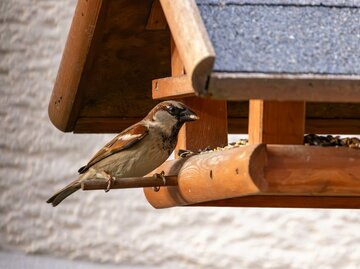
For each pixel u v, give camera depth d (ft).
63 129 30.42
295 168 20.53
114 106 30.04
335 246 37.50
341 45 20.08
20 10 39.75
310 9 21.11
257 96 19.02
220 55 19.40
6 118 39.93
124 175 27.17
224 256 37.96
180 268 38.40
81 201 39.34
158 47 27.32
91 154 39.55
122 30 26.30
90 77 28.40
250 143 22.84
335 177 20.74
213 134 27.17
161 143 26.81
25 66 39.81
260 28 20.33
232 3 21.02
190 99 27.27
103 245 39.04
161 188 26.78
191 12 19.85
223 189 21.85
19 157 39.88
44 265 39.45
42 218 39.60
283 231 37.81
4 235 40.04
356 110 29.89
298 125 22.12
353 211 37.63
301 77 19.10
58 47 39.65
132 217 39.01
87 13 25.21
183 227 38.55
